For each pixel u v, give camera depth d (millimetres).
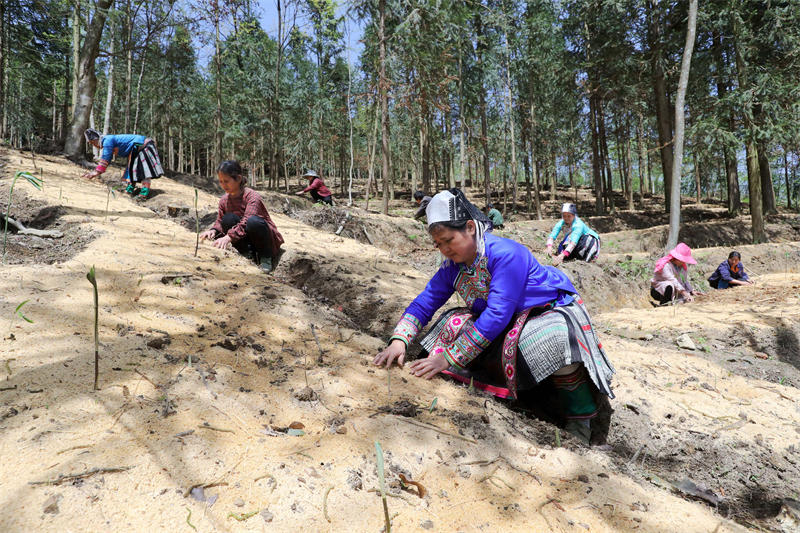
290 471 1401
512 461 1669
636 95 21203
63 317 2189
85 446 1366
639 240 16906
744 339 4590
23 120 25797
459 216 2121
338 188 35594
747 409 2947
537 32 21609
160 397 1681
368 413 1821
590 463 1747
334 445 1570
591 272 7090
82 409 1536
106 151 7523
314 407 1817
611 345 3965
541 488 1532
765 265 11969
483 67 21031
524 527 1325
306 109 25672
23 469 1246
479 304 2352
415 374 2279
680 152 10086
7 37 15516
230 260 3932
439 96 16828
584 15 20453
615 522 1395
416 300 2482
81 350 1903
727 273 7828
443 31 15000
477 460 1633
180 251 3838
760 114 15828
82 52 10734
